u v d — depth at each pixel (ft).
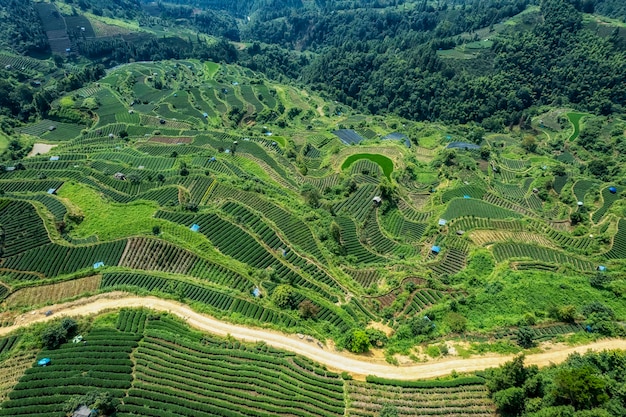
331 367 216.54
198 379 197.16
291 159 506.48
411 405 194.80
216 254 293.43
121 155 457.27
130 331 225.15
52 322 228.84
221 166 437.58
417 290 284.20
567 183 457.27
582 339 231.30
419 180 471.62
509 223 362.94
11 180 368.07
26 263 275.59
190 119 634.02
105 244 290.35
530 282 279.69
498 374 195.21
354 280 301.02
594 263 315.78
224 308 249.75
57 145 542.98
